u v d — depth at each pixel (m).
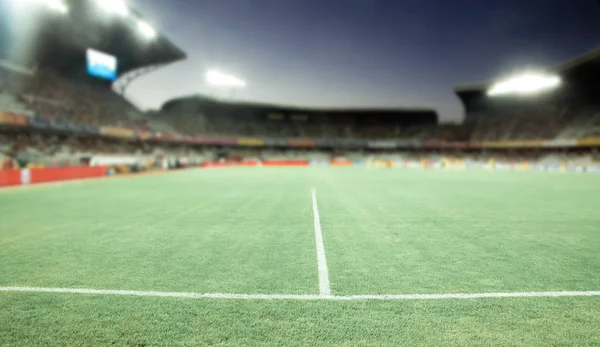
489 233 6.25
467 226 6.87
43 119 25.62
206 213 8.39
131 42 38.25
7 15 28.20
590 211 8.83
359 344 2.51
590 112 47.44
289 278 3.87
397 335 2.63
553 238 5.86
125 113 43.22
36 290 3.50
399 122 69.88
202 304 3.18
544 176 25.50
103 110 39.47
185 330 2.71
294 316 2.95
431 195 12.38
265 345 2.50
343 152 62.19
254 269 4.19
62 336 2.62
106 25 33.34
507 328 2.75
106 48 38.56
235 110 67.38
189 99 66.12
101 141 35.41
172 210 8.86
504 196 12.14
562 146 43.84
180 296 3.36
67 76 39.91
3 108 26.72
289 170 35.34
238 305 3.16
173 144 47.59
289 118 69.44
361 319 2.89
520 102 60.09
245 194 12.59
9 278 3.85
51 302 3.21
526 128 53.81
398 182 18.61
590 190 14.49
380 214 8.27
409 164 51.62
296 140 56.16
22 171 16.56
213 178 21.77
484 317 2.94
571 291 3.51
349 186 16.02
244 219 7.60
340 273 4.04
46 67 36.97
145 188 14.89
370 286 3.63
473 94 66.69
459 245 5.38
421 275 3.98
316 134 66.56
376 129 68.62
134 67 45.53
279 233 6.21
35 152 26.30
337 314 2.98
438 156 58.53
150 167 29.34
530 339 2.58
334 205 9.78
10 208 9.16
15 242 5.51
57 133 29.56
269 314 2.98
